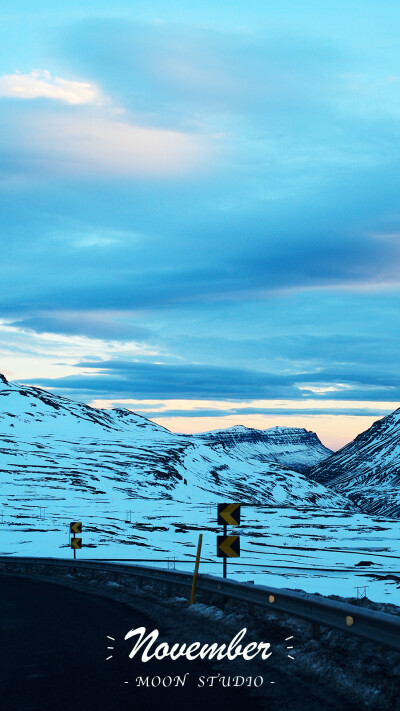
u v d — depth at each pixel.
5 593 25.50
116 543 95.75
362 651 10.54
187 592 21.77
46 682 9.73
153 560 70.69
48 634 14.20
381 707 7.99
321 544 138.50
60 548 79.38
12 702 8.59
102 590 25.97
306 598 12.07
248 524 183.50
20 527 108.19
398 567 96.06
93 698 8.81
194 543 118.00
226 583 16.47
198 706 8.41
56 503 174.38
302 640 12.04
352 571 85.44
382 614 9.31
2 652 12.12
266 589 14.19
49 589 27.31
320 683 9.37
